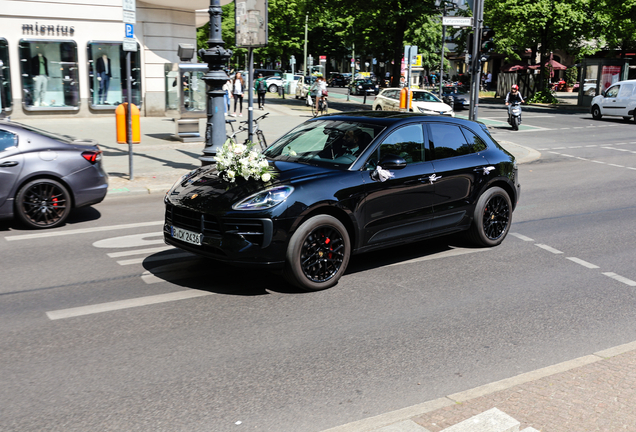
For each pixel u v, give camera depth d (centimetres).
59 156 795
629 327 498
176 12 2478
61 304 520
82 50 2291
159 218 865
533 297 568
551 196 1136
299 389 378
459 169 675
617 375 383
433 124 675
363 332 473
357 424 325
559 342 463
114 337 452
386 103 2738
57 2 2211
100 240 739
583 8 4003
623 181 1322
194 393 370
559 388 363
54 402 356
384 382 390
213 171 602
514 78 4972
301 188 542
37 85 2231
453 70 7788
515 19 4169
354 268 646
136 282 581
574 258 709
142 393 369
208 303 528
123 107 1109
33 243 722
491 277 627
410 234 638
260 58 6550
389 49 4881
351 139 620
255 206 523
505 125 2678
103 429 328
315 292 563
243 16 1138
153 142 1683
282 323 486
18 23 2159
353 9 3503
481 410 334
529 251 735
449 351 441
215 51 1137
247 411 350
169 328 471
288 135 675
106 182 845
